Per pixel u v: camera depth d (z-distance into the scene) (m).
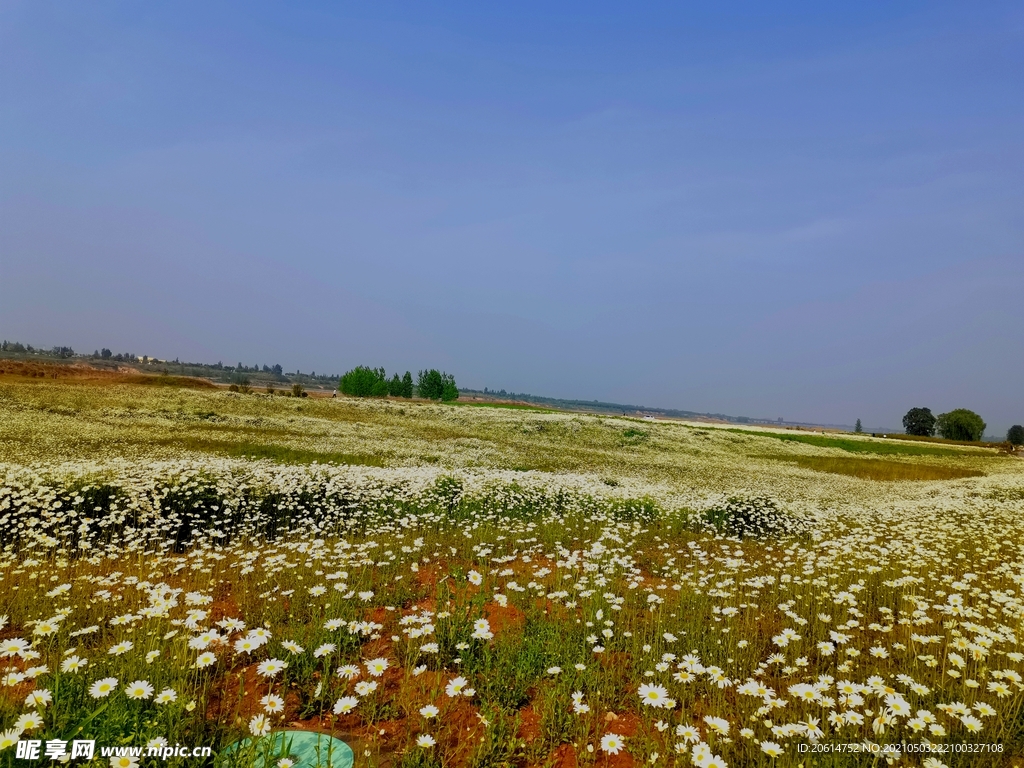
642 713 4.80
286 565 7.70
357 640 5.76
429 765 3.85
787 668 5.16
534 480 15.91
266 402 42.12
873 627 6.12
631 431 45.34
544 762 4.11
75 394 36.00
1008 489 21.98
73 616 6.09
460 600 6.84
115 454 18.00
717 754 4.11
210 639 4.55
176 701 3.96
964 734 4.34
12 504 9.62
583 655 5.50
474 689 4.77
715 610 6.40
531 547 10.41
